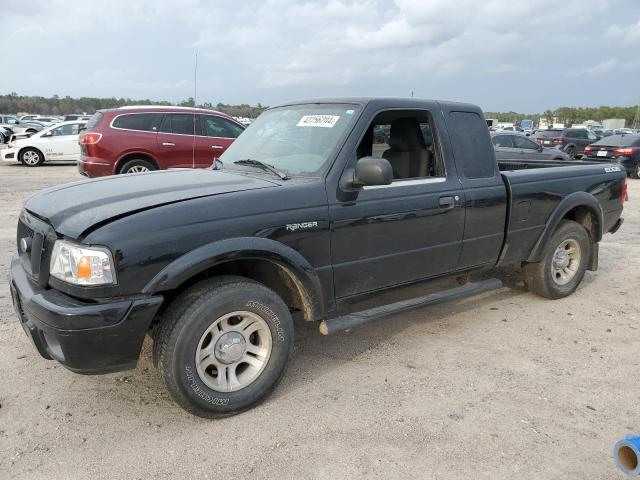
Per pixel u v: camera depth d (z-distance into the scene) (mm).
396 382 3658
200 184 3398
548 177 4906
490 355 4098
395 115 3953
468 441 2994
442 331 4551
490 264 4641
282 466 2770
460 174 4211
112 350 2811
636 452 2070
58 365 3775
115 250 2732
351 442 2975
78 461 2789
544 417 3250
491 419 3217
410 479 2680
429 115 4117
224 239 3020
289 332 3352
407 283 4059
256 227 3139
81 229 2783
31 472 2697
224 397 3131
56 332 2725
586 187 5254
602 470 2773
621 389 3607
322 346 4219
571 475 2732
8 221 8344
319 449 2910
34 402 3318
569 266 5406
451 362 3971
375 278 3811
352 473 2719
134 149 10359
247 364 3314
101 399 3375
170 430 3074
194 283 3156
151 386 3551
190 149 10758
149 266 2809
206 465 2773
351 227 3557
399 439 3006
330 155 3566
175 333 2934
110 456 2834
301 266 3303
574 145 22000
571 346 4285
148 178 3709
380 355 4074
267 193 3262
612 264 6758
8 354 3902
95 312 2709
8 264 5984
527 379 3725
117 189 3354
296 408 3320
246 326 3225
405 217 3820
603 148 17656
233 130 11227
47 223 3072
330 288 3578
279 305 3268
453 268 4332
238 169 3920
